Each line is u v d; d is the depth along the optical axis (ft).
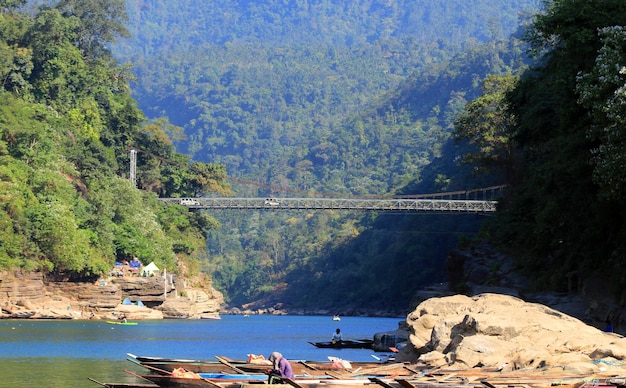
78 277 364.17
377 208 496.23
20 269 333.83
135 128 522.06
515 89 222.28
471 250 267.80
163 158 527.40
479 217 599.16
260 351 187.21
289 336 269.03
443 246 625.41
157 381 78.84
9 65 458.50
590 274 171.01
